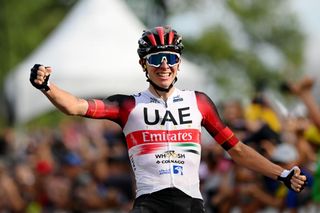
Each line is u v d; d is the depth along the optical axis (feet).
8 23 241.55
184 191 37.88
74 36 116.67
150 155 38.19
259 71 331.36
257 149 66.33
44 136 137.18
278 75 339.98
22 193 99.91
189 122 38.70
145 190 37.88
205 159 77.82
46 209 97.30
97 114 38.27
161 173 37.96
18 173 100.68
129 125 38.63
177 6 319.47
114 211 91.09
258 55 340.18
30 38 243.81
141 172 38.22
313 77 58.23
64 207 94.79
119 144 95.55
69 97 37.40
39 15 261.44
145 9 315.58
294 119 72.28
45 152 98.63
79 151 104.06
